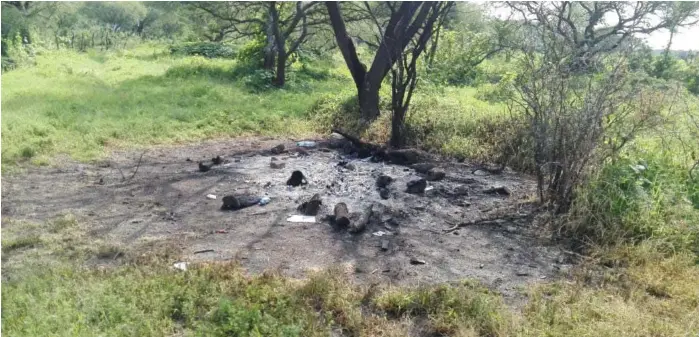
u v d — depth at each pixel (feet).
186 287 11.45
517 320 10.68
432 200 18.84
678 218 15.51
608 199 15.74
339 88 48.26
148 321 10.13
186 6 64.75
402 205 18.19
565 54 17.87
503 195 19.61
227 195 18.33
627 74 16.72
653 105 17.46
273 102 37.32
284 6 52.90
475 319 10.74
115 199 18.15
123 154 24.68
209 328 10.03
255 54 55.26
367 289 12.00
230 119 31.76
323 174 21.61
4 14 71.15
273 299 11.22
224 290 11.50
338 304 11.14
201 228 15.71
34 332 9.65
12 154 22.44
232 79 49.39
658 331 10.43
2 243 13.93
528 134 22.56
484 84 51.34
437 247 14.89
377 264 13.62
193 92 39.29
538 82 17.98
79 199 18.03
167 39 120.16
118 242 14.42
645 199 15.85
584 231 15.55
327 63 74.08
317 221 16.47
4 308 10.52
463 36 59.98
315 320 10.67
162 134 28.07
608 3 41.22
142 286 11.52
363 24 53.36
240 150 26.23
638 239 14.97
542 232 15.97
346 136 25.76
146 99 35.76
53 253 13.66
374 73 31.63
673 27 44.98
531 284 12.67
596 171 16.61
